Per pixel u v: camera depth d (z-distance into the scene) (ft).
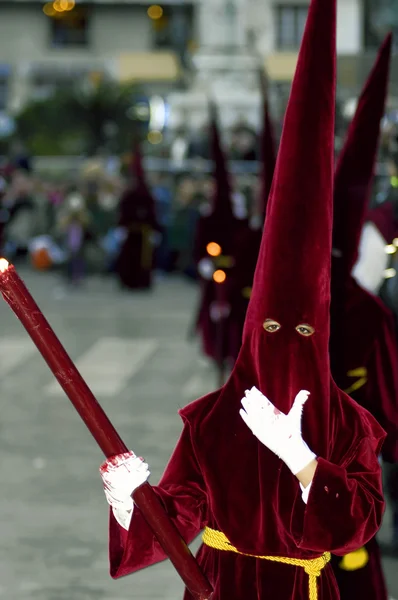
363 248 24.41
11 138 130.11
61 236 88.38
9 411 41.93
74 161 105.60
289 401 14.08
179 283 84.79
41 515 30.09
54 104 130.72
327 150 13.99
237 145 91.40
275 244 14.03
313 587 14.14
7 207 92.63
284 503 14.02
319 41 13.93
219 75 146.82
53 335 13.38
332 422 14.39
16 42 201.87
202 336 48.91
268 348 14.10
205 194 86.22
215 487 14.26
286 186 14.01
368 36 157.48
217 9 147.64
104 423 13.58
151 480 32.37
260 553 14.17
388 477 27.12
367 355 20.98
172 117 142.92
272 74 118.52
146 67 156.35
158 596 24.88
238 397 14.39
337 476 13.75
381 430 14.78
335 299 20.77
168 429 38.73
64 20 200.54
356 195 20.48
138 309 70.69
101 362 51.67
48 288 81.41
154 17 192.75
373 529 14.02
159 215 88.74
